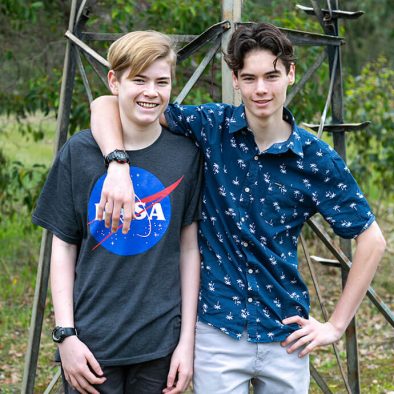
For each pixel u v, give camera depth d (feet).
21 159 33.17
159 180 9.86
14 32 28.07
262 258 9.95
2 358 21.15
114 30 23.86
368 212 10.05
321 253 29.71
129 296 9.62
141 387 9.87
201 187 10.20
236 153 10.02
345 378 13.06
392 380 19.74
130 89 9.58
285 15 24.81
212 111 10.21
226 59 10.02
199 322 10.14
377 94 28.48
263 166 9.93
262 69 9.58
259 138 9.98
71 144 9.98
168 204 9.82
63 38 27.45
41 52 27.73
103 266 9.66
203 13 23.20
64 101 12.94
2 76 28.09
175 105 10.42
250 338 9.93
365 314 25.86
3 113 28.12
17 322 24.21
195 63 23.24
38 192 26.48
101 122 9.92
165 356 9.77
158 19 23.90
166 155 9.97
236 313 9.91
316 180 9.94
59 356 10.18
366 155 28.27
